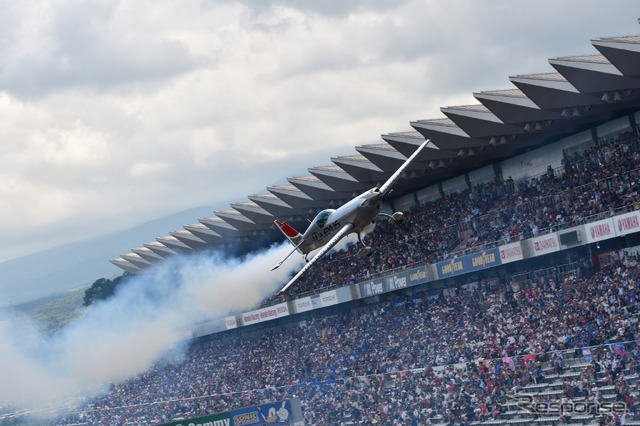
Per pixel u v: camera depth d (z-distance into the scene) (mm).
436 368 54688
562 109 53188
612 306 46688
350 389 56375
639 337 41469
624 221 49531
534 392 43969
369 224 32750
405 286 65812
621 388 38062
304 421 56781
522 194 62875
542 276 58281
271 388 64000
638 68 44156
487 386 46094
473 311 58562
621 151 55906
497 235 61438
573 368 43562
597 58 47844
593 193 55156
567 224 55188
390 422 51000
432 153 62906
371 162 66500
